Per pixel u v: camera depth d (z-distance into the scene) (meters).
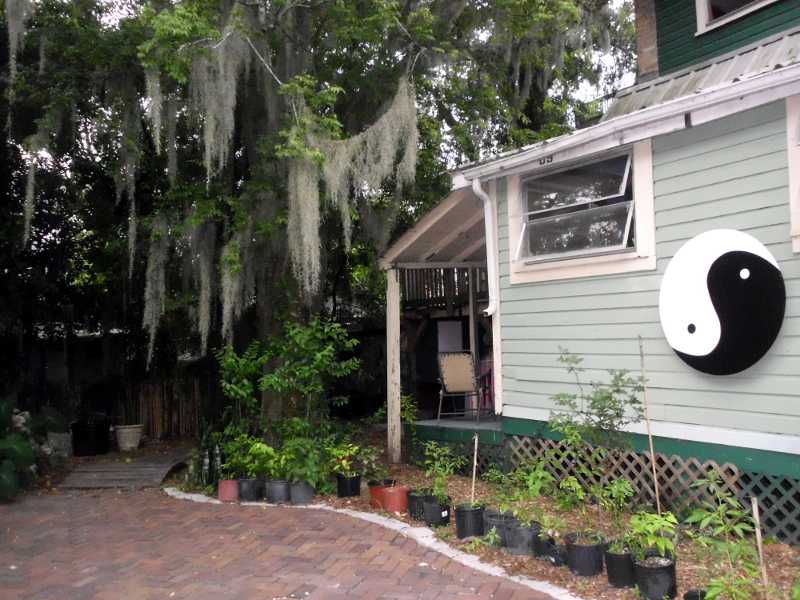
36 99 8.77
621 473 6.10
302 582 4.73
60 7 8.80
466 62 10.56
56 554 5.66
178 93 8.83
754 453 5.17
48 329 11.88
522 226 7.20
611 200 6.38
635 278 6.09
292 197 7.60
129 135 8.48
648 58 8.49
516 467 7.06
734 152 5.36
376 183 7.82
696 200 5.62
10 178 10.42
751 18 7.32
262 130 9.14
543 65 11.66
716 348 5.34
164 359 12.52
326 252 9.49
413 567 4.95
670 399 5.80
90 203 11.09
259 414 8.29
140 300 11.82
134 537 6.12
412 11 9.45
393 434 8.84
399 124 7.85
